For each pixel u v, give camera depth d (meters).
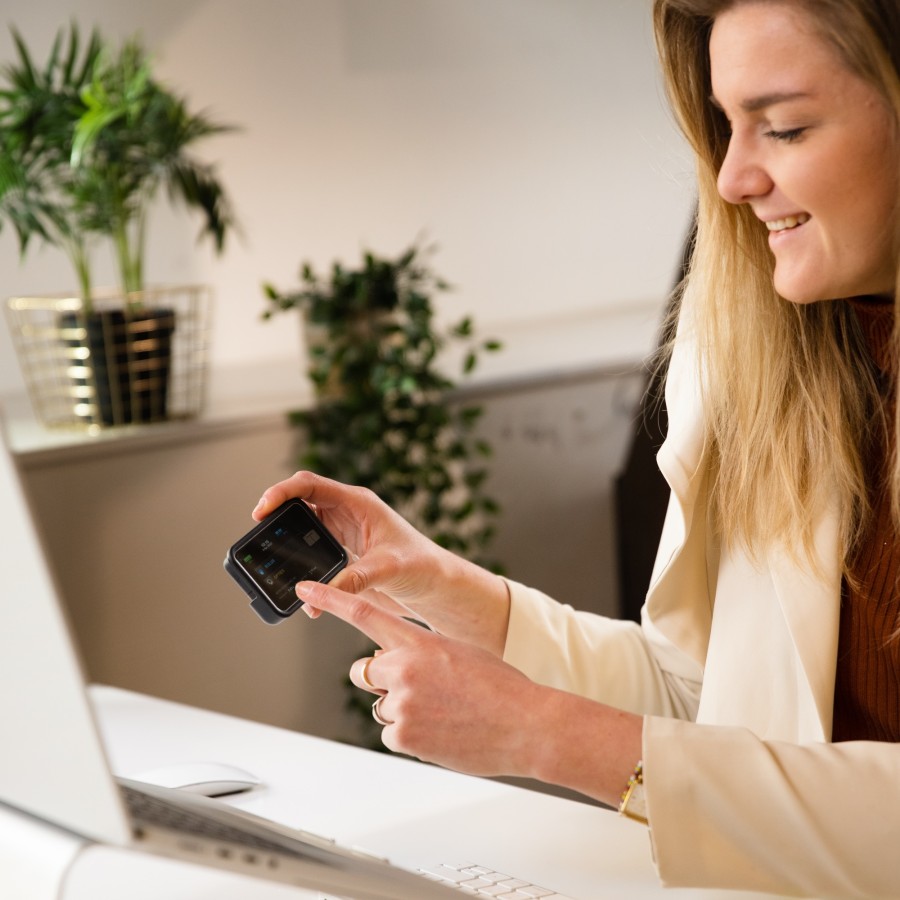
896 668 1.00
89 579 2.35
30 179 2.29
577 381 3.07
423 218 3.33
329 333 2.61
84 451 2.31
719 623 1.10
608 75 3.67
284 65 3.01
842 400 1.04
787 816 0.82
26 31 2.65
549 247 3.62
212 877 0.94
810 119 0.81
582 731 0.86
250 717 2.60
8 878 0.70
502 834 1.04
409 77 3.25
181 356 2.63
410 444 2.64
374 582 1.08
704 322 1.09
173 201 2.47
